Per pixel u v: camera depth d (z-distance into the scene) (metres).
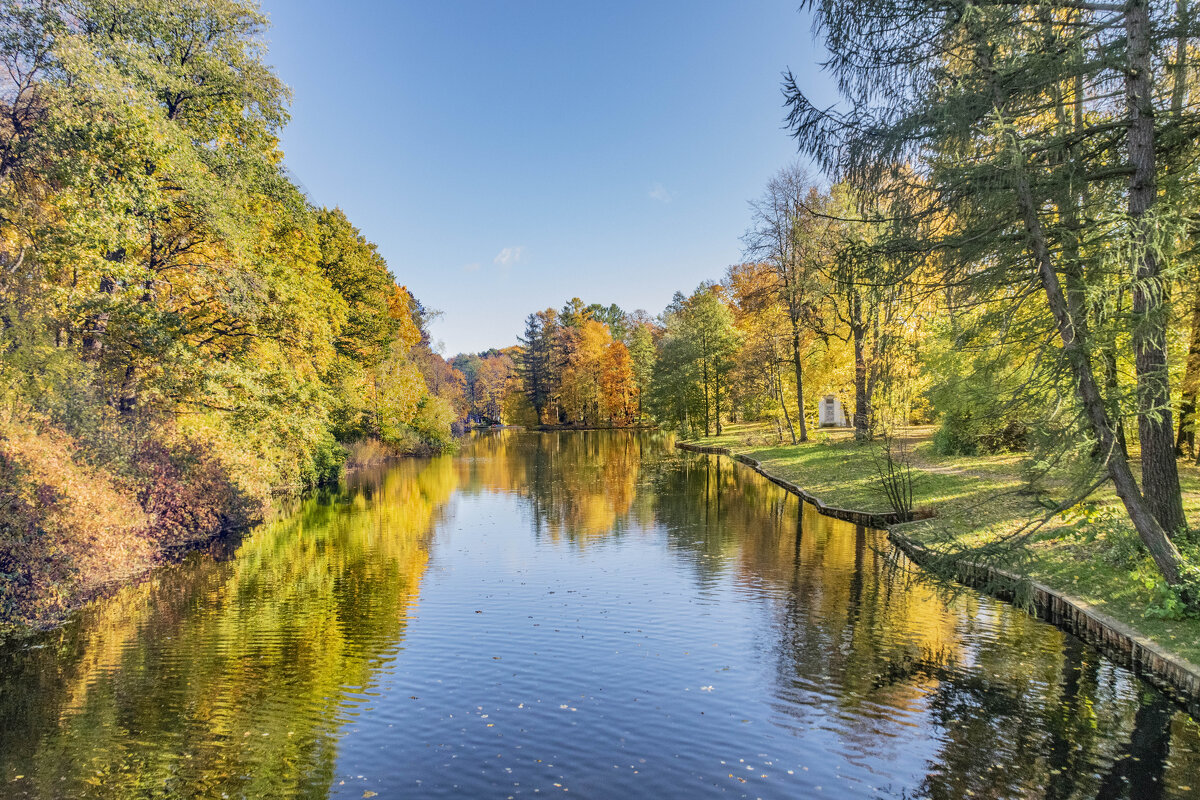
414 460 43.34
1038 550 11.18
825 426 47.34
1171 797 5.36
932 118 8.43
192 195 14.84
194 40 16.84
